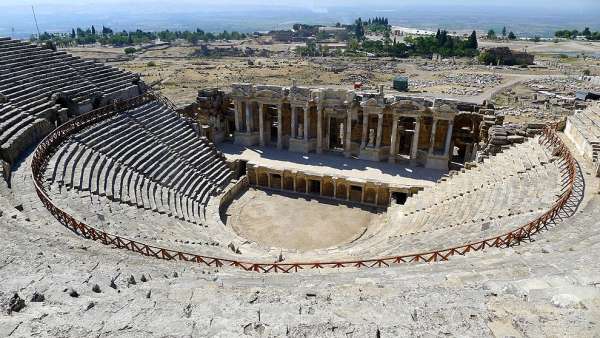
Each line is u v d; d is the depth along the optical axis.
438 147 48.81
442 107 43.66
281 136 52.34
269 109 54.16
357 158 49.62
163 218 31.48
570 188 23.08
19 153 30.53
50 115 35.69
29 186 26.39
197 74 125.12
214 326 9.49
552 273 13.44
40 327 9.17
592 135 30.83
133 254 19.27
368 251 26.50
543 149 32.75
